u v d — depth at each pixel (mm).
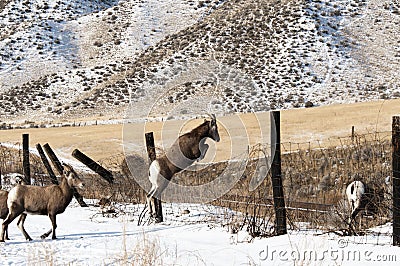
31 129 79562
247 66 105500
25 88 119438
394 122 15008
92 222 20984
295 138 54812
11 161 34531
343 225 18453
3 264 14469
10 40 142875
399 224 15031
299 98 90500
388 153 27281
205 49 116875
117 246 16391
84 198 27281
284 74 100500
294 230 18250
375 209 18547
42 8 163375
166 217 21422
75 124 84750
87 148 56156
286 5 126812
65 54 138625
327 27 116688
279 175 17531
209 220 20344
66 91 115438
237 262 14328
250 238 17125
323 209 21172
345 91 93562
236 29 122250
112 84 111250
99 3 170875
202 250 15727
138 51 136500
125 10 158750
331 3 126312
